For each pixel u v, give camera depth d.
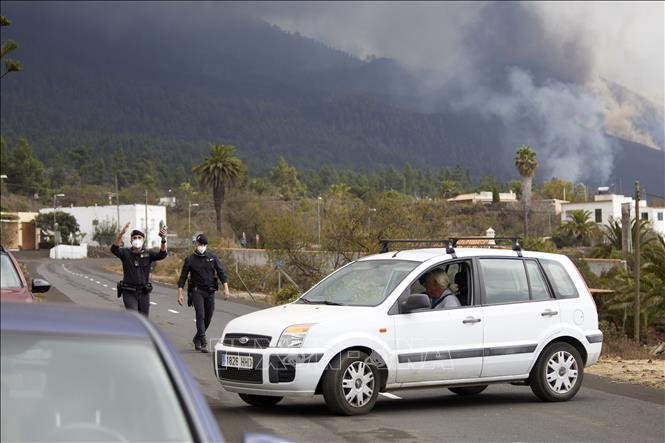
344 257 75.38
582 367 25.59
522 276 24.97
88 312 9.29
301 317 22.05
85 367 8.44
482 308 23.86
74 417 8.09
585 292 25.89
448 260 23.94
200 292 35.50
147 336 8.95
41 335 8.61
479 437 20.19
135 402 8.22
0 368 8.29
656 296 68.12
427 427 21.20
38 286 25.20
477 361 23.56
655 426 22.08
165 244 31.52
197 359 33.34
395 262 24.03
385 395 26.36
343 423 21.34
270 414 22.44
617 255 102.56
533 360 24.61
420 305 22.31
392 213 74.12
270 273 85.19
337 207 78.00
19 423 8.00
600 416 23.28
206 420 8.18
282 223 79.19
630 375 31.95
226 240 129.75
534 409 24.17
